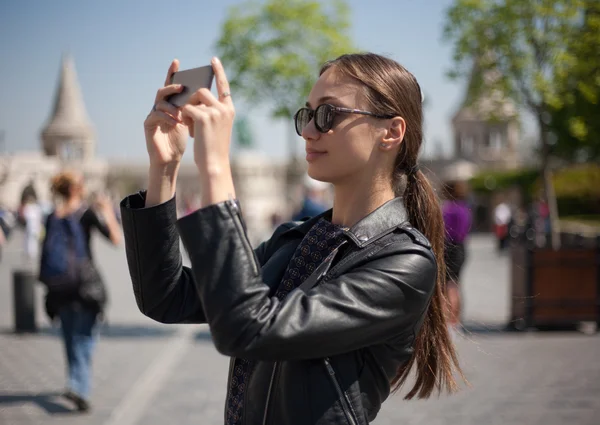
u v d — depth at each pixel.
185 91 1.57
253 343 1.36
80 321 5.92
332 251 1.63
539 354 8.07
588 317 9.43
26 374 7.37
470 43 13.37
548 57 12.96
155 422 5.67
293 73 25.56
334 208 1.74
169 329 10.09
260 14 26.17
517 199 43.50
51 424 5.64
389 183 1.69
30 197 22.91
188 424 5.61
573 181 38.88
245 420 1.59
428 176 1.96
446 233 2.08
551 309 9.48
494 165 54.88
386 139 1.64
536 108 13.55
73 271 5.85
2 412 5.97
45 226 5.94
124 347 8.77
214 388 6.73
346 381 1.51
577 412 5.84
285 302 1.41
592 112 14.17
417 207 1.77
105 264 22.62
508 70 13.34
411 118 1.68
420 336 1.81
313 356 1.42
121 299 13.63
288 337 1.37
